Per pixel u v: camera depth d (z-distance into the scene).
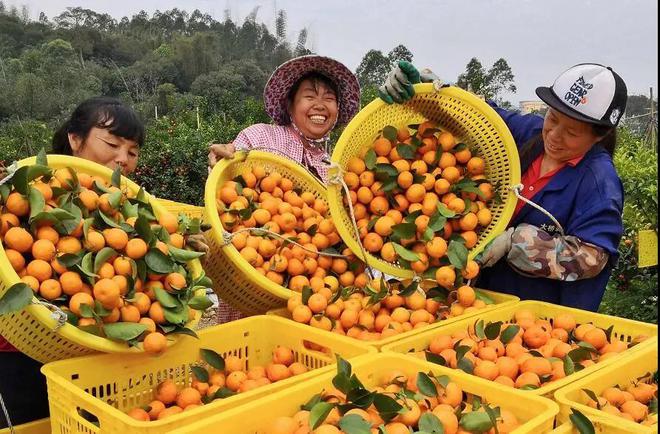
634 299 6.43
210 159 3.15
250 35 96.50
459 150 3.00
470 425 1.81
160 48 73.81
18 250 1.98
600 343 2.52
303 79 3.86
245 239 2.84
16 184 2.03
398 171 2.93
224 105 30.19
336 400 1.90
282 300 2.85
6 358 2.41
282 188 3.26
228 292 2.94
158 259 2.20
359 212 2.95
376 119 2.88
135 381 2.19
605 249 2.80
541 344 2.58
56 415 1.93
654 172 6.11
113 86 63.84
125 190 2.50
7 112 42.25
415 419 1.84
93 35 81.00
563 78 2.82
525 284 3.22
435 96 2.85
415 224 2.84
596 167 2.98
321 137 4.03
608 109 2.69
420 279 2.85
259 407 1.77
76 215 2.15
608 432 1.74
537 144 3.19
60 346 2.03
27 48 78.50
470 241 2.91
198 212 5.49
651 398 2.19
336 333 2.46
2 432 2.06
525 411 1.88
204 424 1.63
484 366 2.27
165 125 19.48
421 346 2.48
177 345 2.31
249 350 2.59
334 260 3.08
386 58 57.03
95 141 2.81
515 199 2.92
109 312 2.00
